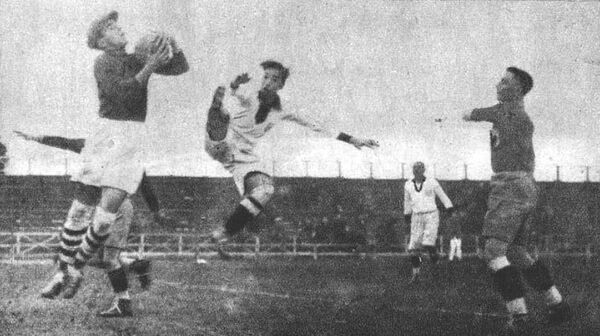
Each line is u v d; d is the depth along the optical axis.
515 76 4.60
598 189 15.30
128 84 4.45
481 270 9.95
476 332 4.28
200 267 9.74
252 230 16.38
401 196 18.59
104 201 4.41
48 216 15.28
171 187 15.45
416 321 4.57
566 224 15.55
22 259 13.41
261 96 5.52
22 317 4.39
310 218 17.64
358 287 6.76
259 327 4.22
